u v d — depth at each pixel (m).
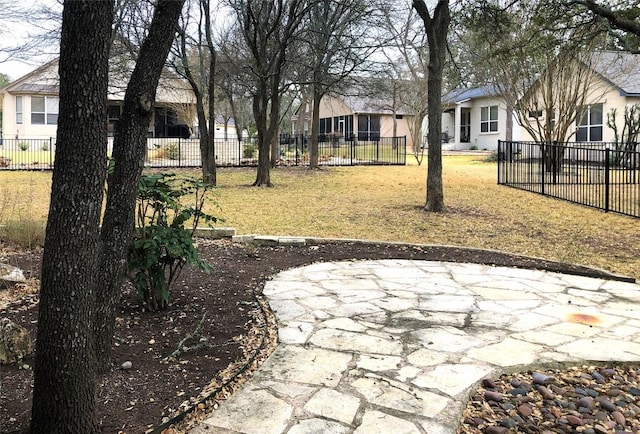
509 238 8.17
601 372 3.39
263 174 14.70
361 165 22.47
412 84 29.72
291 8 13.23
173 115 31.36
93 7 2.23
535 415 2.86
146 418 2.72
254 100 15.05
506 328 4.15
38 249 6.73
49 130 29.73
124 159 2.99
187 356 3.54
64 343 2.31
